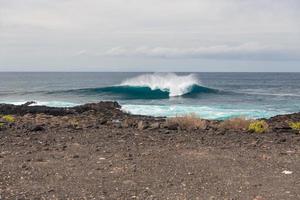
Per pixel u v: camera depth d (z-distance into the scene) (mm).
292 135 17031
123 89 54031
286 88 78812
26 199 8383
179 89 52719
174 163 11531
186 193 8859
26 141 14859
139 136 16156
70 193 8812
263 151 13328
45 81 122875
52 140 15125
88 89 55938
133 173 10430
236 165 11344
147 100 45625
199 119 20047
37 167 10984
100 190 9023
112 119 23922
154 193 8844
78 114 26734
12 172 10445
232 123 19344
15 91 65562
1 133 16516
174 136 16250
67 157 12211
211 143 14742
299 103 42594
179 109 34375
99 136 16094
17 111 27656
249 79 141375
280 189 9148
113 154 12672
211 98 48531
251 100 46125
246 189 9156
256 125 18375
